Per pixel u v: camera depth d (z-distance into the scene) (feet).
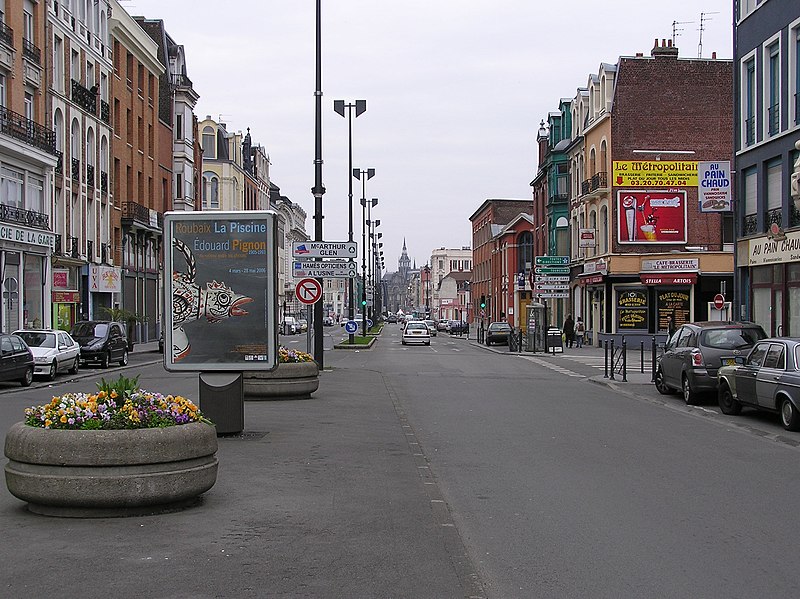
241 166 299.79
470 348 177.78
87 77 152.76
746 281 98.84
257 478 32.53
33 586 19.15
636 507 29.22
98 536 23.44
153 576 20.02
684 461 38.91
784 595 19.79
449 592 19.43
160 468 25.71
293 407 57.52
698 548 23.95
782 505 29.68
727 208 96.53
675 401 67.41
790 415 48.91
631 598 19.49
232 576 20.20
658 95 159.84
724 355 62.39
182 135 217.15
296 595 18.95
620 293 158.51
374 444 41.81
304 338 231.30
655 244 157.99
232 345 42.42
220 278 42.32
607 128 161.38
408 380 86.63
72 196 143.13
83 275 148.15
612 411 59.82
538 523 26.84
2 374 75.77
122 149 170.40
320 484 31.73
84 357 103.09
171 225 42.14
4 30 116.57
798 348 50.60
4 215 114.42
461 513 28.19
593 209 170.91
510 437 46.24
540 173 217.15
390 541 23.85
